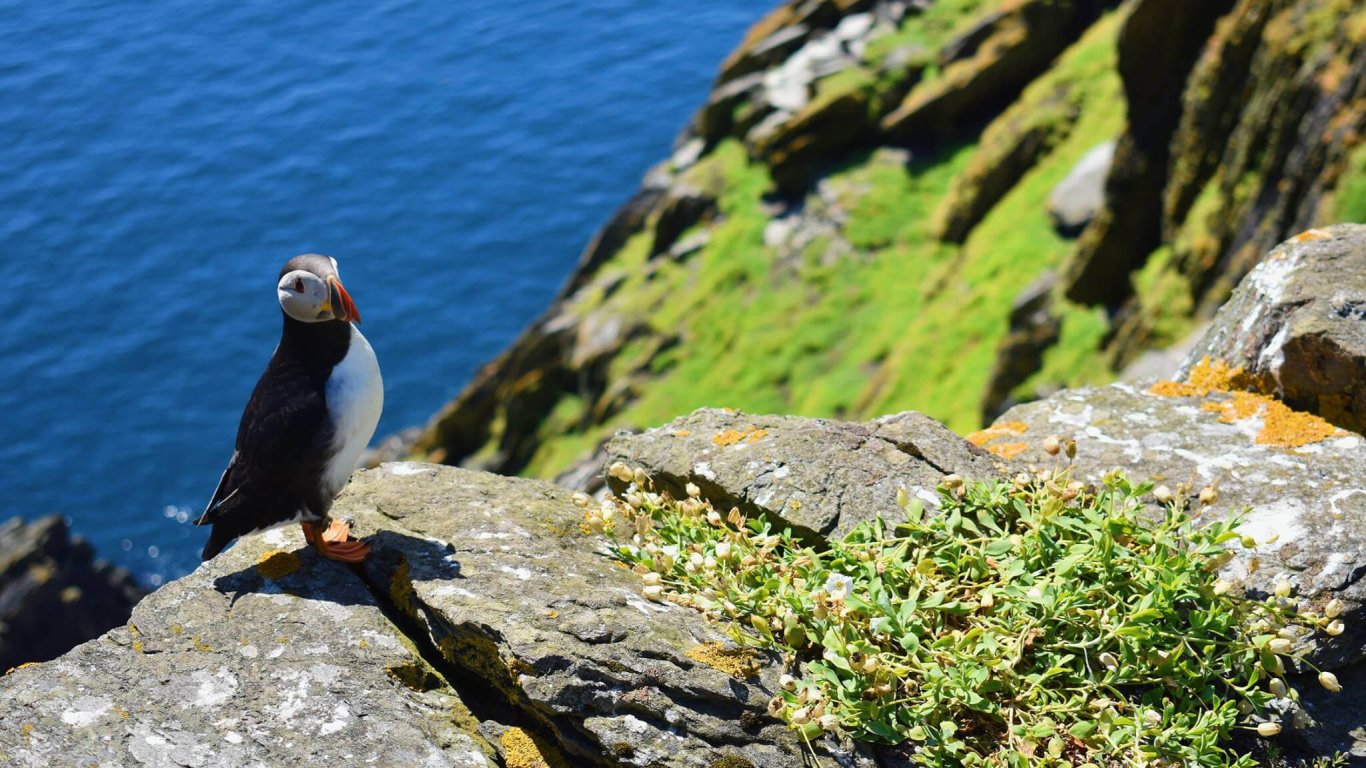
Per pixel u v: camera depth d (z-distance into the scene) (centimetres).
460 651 489
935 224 2806
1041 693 469
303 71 7825
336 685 467
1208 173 1831
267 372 526
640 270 3328
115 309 6028
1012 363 2156
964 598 505
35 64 8338
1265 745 487
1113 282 2080
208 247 6388
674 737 452
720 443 602
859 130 3069
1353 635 498
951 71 2995
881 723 459
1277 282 643
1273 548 523
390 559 532
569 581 508
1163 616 490
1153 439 599
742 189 3203
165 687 466
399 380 5272
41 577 3388
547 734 473
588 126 6750
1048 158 2656
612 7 7775
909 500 550
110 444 5225
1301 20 1599
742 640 482
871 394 2509
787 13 3472
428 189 6481
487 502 576
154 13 8806
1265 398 620
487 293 5744
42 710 451
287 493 518
